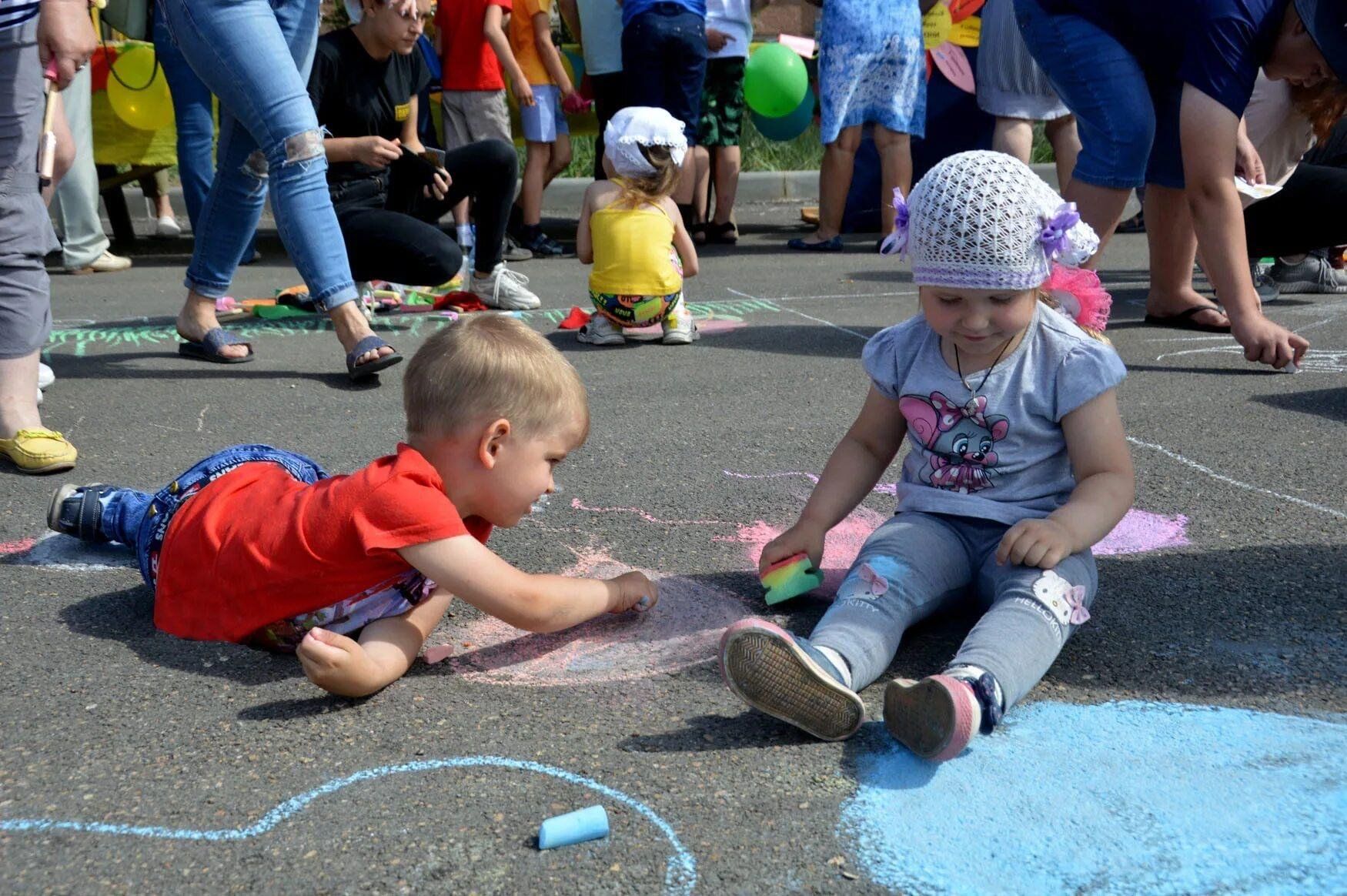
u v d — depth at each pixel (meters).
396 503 1.95
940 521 2.21
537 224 7.57
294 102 3.81
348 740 1.82
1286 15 3.44
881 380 2.29
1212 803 1.64
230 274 4.38
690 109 7.09
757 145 10.76
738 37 7.64
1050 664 1.96
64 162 3.41
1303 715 1.87
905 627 2.05
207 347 4.39
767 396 3.91
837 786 1.69
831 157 7.45
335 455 3.27
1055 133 7.50
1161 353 4.40
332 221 3.96
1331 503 2.80
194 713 1.90
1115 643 2.11
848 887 1.47
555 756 1.77
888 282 6.39
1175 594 2.31
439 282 4.89
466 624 2.25
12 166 2.99
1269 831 1.58
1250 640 2.12
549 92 7.33
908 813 1.63
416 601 2.08
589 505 2.88
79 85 6.54
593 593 2.15
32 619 2.25
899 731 1.75
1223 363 4.22
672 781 1.71
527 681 2.02
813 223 8.92
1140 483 2.96
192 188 6.61
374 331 5.11
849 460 2.36
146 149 7.53
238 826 1.60
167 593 2.15
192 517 2.14
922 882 1.48
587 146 10.34
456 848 1.55
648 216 4.72
